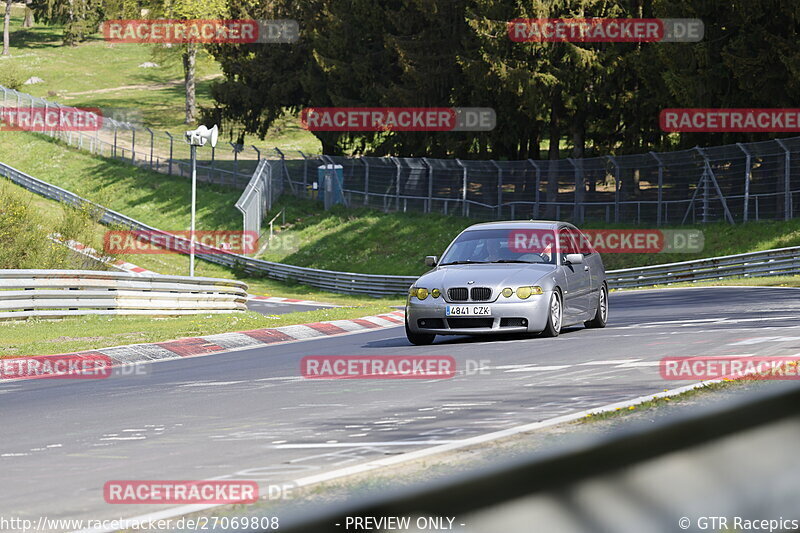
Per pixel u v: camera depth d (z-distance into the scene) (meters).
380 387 35.78
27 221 103.31
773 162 142.25
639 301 91.00
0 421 31.88
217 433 26.66
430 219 189.25
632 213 160.12
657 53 163.38
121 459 23.16
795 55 142.00
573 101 179.62
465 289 51.72
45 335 68.06
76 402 36.56
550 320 51.84
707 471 14.04
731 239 141.75
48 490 19.64
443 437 23.52
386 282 165.25
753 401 19.64
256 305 141.62
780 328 49.25
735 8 148.00
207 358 55.62
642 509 12.40
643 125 180.00
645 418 22.86
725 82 157.00
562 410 26.80
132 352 57.62
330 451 22.58
